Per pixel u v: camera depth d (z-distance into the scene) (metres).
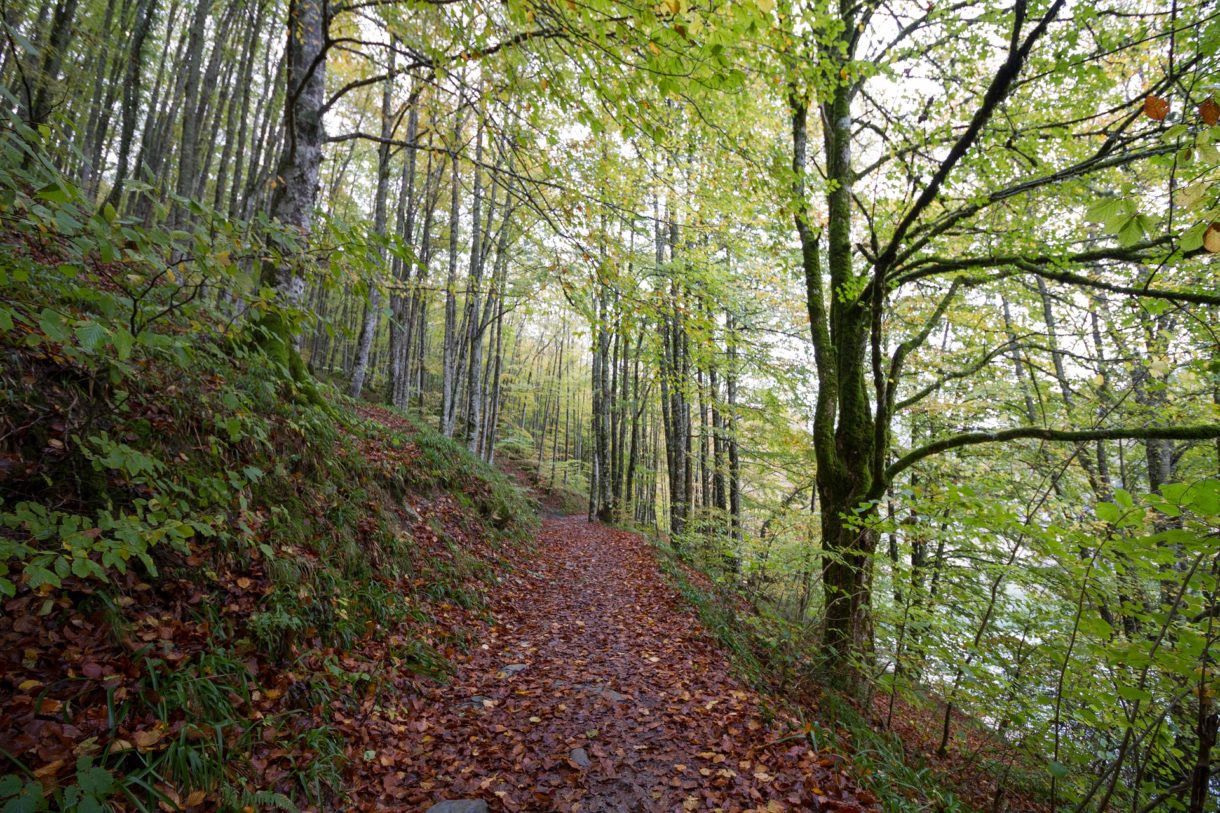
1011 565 4.85
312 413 6.20
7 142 2.00
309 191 6.83
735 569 12.02
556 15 3.32
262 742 3.13
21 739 2.34
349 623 4.45
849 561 6.46
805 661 5.89
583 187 5.89
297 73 6.73
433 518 7.78
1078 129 6.55
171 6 16.19
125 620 3.07
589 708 4.63
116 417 3.76
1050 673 4.60
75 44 9.17
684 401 15.27
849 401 6.92
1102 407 8.04
